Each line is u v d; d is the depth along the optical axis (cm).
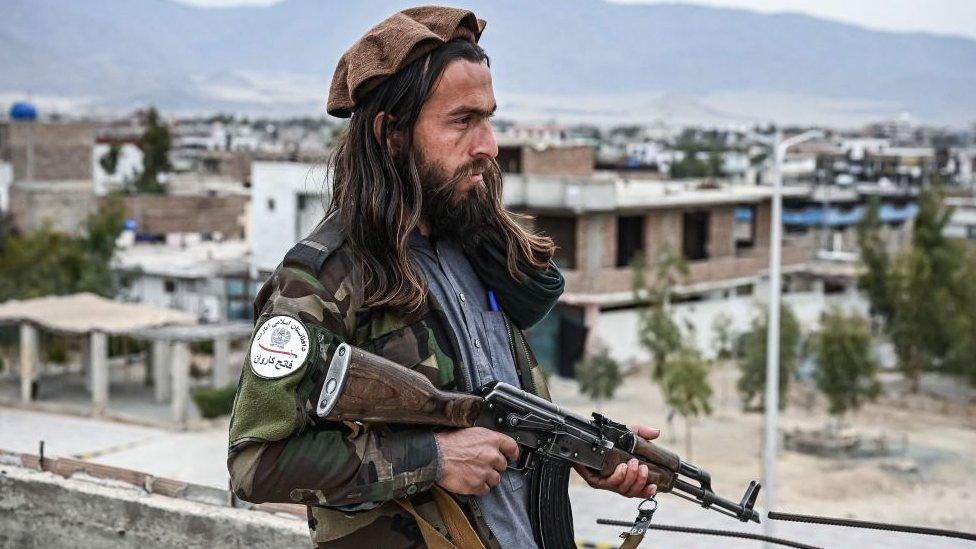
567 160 4138
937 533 213
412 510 185
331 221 192
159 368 3098
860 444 3005
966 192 8075
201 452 2523
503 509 195
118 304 3123
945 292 3622
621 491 207
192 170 10688
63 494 397
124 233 5666
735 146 12169
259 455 174
